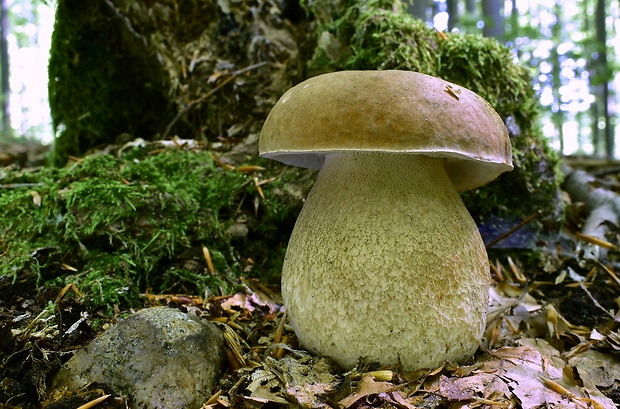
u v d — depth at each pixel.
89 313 0.26
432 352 0.23
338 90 0.22
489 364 0.25
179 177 0.35
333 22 0.38
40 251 0.29
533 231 0.38
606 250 0.37
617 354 0.26
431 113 0.21
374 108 0.21
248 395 0.22
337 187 0.24
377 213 0.23
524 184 0.38
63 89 0.49
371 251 0.23
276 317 0.29
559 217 0.39
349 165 0.25
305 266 0.24
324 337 0.23
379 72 0.23
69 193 0.31
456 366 0.23
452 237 0.24
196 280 0.31
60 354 0.23
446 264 0.23
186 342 0.23
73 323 0.25
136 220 0.31
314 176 0.36
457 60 0.37
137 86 0.49
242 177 0.36
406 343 0.22
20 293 0.27
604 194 0.43
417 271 0.22
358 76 0.23
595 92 1.80
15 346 0.23
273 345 0.25
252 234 0.35
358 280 0.23
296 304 0.24
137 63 0.48
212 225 0.33
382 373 0.22
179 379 0.22
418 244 0.23
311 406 0.21
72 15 0.46
